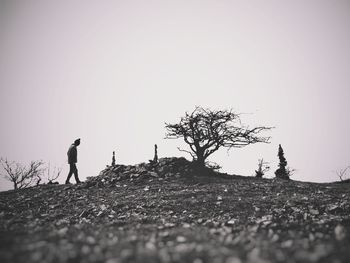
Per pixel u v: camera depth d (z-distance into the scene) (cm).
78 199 1772
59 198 1809
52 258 533
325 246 620
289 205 1523
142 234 849
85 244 665
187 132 2973
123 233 847
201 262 527
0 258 538
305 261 520
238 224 1106
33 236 764
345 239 732
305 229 951
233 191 1889
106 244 666
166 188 2006
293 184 2186
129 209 1535
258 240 729
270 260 538
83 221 1266
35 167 4700
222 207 1520
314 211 1388
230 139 3025
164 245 684
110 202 1670
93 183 2170
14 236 777
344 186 2166
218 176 2608
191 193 1823
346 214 1364
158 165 2588
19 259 534
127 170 2511
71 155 2180
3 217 1385
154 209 1518
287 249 620
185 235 816
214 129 3014
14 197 1902
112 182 2231
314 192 1916
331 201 1617
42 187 2169
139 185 2138
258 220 1194
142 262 525
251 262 519
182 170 2514
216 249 619
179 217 1359
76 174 2197
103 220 1284
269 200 1636
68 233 832
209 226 1061
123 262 521
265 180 2447
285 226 1012
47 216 1408
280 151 4303
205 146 2983
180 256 562
